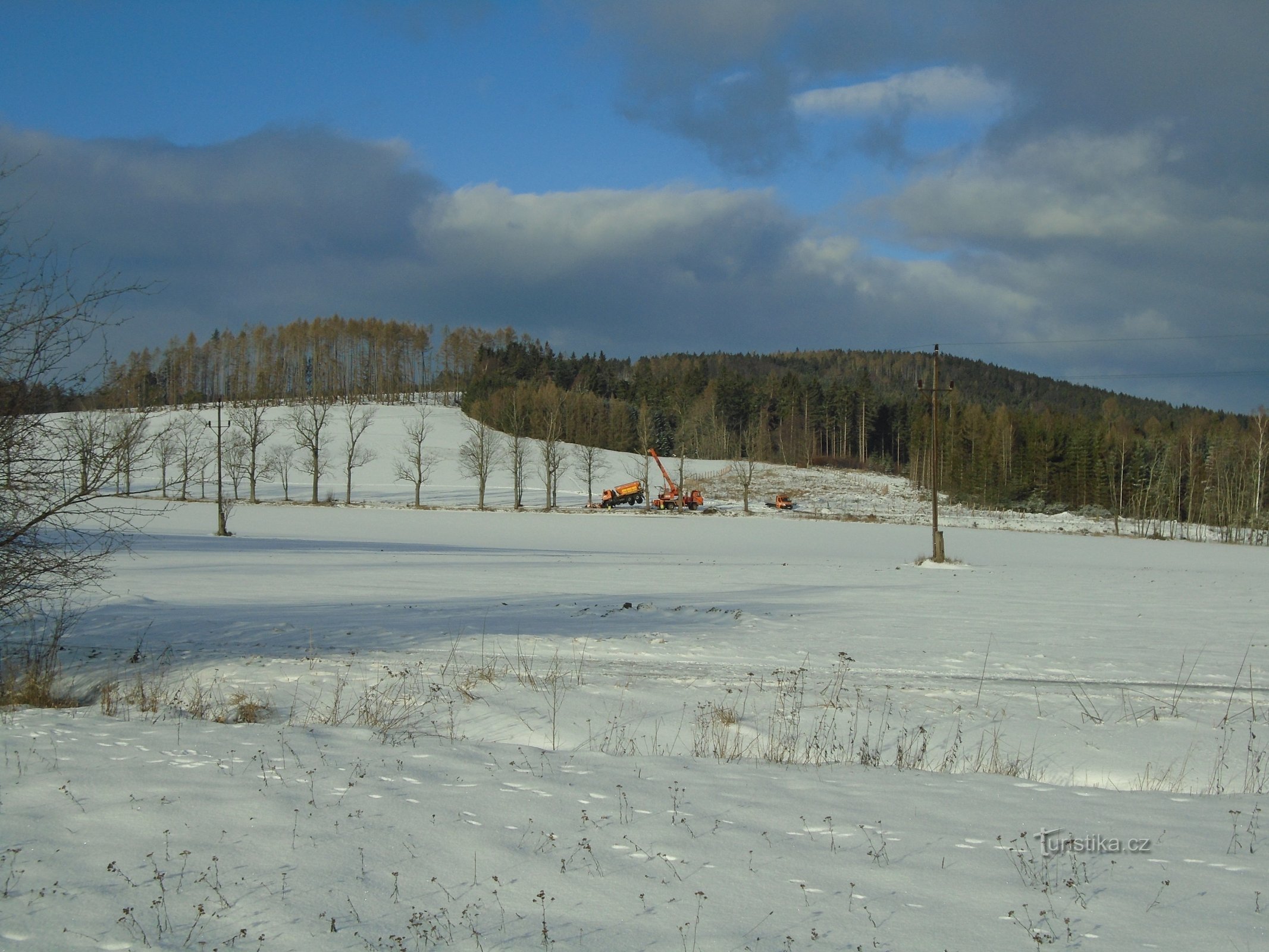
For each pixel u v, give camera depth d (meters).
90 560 11.84
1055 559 49.00
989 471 100.44
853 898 5.47
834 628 19.44
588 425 135.38
